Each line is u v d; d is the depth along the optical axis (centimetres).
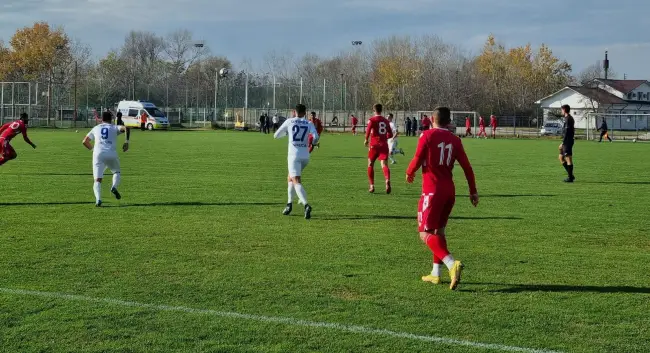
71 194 1458
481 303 648
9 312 596
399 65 8456
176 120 7681
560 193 1608
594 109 7000
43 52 8369
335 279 731
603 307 639
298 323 578
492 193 1602
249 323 577
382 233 1024
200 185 1673
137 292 667
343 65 9350
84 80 8244
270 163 2420
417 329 567
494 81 9069
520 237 1009
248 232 1017
